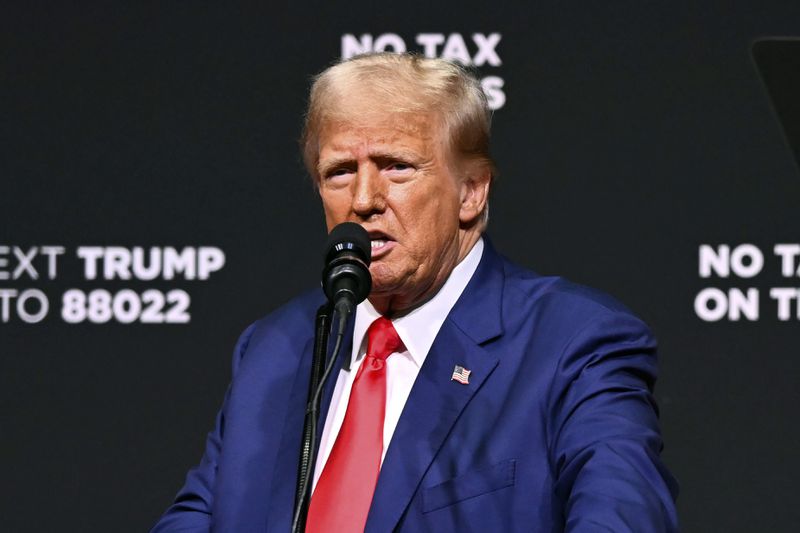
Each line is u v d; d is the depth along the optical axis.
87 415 12.33
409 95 6.35
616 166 12.17
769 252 12.00
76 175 12.39
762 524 11.90
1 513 12.25
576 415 6.02
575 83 12.23
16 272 12.34
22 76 12.44
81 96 12.45
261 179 12.45
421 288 6.57
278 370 7.05
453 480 6.05
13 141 12.39
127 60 12.46
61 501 12.28
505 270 7.05
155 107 12.45
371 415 6.39
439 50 12.33
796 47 7.95
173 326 12.38
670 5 12.20
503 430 6.16
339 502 6.16
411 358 6.58
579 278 12.14
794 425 11.93
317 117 6.49
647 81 12.18
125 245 12.38
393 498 6.04
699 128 12.12
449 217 6.54
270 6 12.48
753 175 12.05
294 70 12.47
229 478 6.70
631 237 12.13
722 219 12.05
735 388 11.99
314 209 12.43
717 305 12.03
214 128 12.46
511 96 12.25
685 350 12.02
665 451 12.00
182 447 12.34
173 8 12.49
